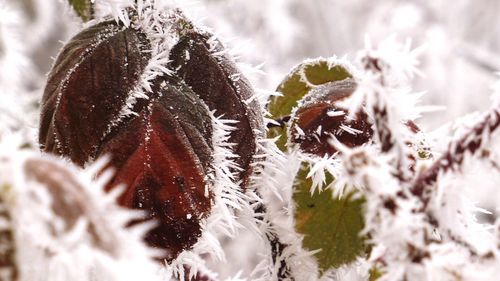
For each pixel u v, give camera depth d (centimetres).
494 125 32
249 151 36
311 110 38
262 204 38
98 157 34
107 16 37
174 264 34
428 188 31
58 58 36
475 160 32
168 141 34
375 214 30
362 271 38
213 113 36
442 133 35
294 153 38
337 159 38
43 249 27
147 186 34
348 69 40
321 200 37
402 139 32
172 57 36
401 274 30
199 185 34
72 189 27
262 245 39
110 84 35
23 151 27
